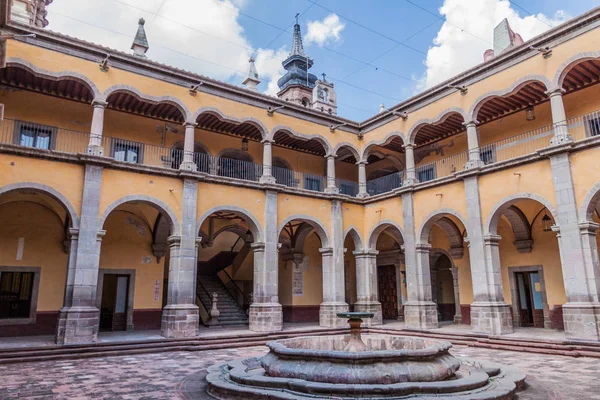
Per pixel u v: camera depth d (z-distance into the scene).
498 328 15.00
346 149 23.67
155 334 16.23
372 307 20.22
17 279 16.48
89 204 14.51
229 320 20.42
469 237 16.45
